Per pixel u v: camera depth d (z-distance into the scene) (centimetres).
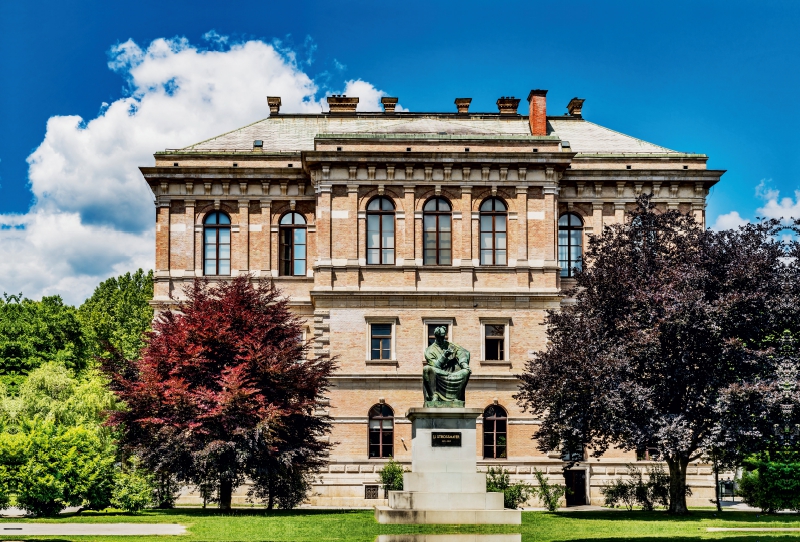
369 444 6181
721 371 4494
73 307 10981
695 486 6288
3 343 8625
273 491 5025
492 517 3512
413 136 6431
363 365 6241
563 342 4784
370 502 6078
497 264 6425
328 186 6388
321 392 5553
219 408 4616
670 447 4259
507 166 6444
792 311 4462
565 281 6631
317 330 6266
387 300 6303
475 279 6366
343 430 6169
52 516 4153
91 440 4488
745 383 4247
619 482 5684
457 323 6306
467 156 6400
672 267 4734
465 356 3819
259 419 4694
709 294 4641
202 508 5012
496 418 6225
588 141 7131
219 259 6694
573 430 4662
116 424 4909
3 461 4188
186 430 4634
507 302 6334
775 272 4619
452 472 3644
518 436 6188
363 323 6284
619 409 4350
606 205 6769
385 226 6419
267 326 5075
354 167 6391
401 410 6200
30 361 8612
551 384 4759
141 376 4869
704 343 4462
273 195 6744
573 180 6719
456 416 3669
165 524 3819
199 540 3272
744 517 4516
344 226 6362
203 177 6681
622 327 4597
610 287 4825
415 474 3638
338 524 3712
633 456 6291
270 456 4719
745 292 4447
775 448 4472
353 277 6316
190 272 6625
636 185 6762
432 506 3588
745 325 4512
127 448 4934
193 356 4828
